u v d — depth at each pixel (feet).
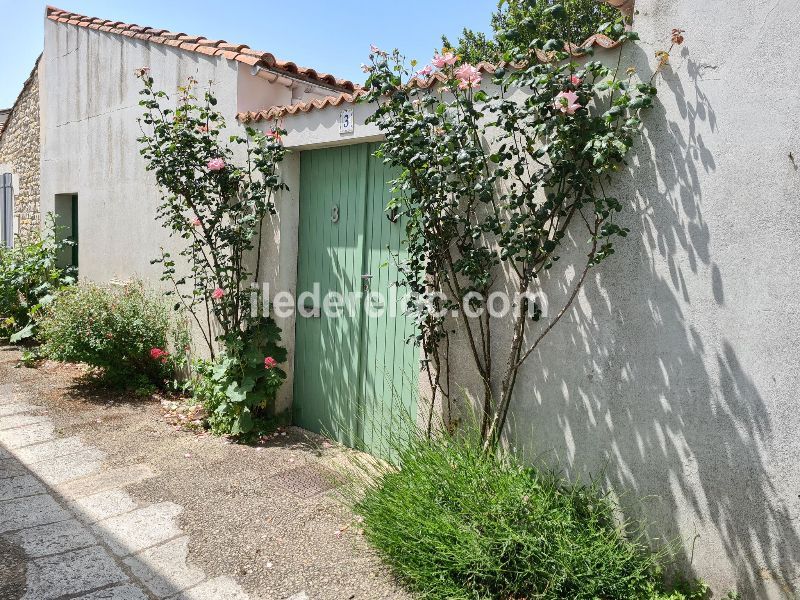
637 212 9.86
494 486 9.89
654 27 9.62
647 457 9.82
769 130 8.53
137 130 21.52
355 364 15.51
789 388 8.40
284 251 16.74
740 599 8.89
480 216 12.04
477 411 12.24
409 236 12.88
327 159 15.96
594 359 10.43
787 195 8.39
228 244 16.63
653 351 9.72
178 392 19.93
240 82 17.21
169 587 9.34
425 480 10.26
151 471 13.71
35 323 24.72
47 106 27.30
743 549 8.86
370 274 15.01
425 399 13.26
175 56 19.49
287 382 17.16
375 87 12.15
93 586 9.25
